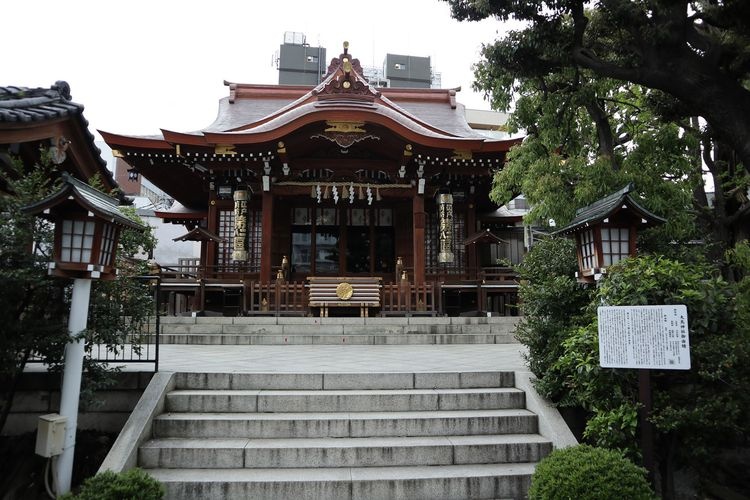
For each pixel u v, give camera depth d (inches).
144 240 244.2
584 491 143.8
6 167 248.5
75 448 210.4
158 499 154.5
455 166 598.2
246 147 553.3
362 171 626.5
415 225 599.8
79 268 181.3
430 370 261.7
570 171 317.7
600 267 214.8
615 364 172.2
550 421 209.5
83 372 206.5
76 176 299.1
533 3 271.9
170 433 206.4
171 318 448.8
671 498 183.9
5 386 222.2
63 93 277.6
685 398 182.9
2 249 179.3
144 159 595.5
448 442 201.3
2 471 204.5
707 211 406.3
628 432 180.1
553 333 230.8
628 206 209.9
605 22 283.4
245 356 329.4
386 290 524.7
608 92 338.0
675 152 316.2
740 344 175.8
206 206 776.9
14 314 186.7
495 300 697.0
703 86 240.2
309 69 1326.3
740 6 229.6
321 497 178.2
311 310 510.9
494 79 338.3
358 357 327.9
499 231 788.0
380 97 633.6
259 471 188.7
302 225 683.4
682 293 178.5
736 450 214.4
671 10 241.9
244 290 514.6
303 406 223.5
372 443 199.9
